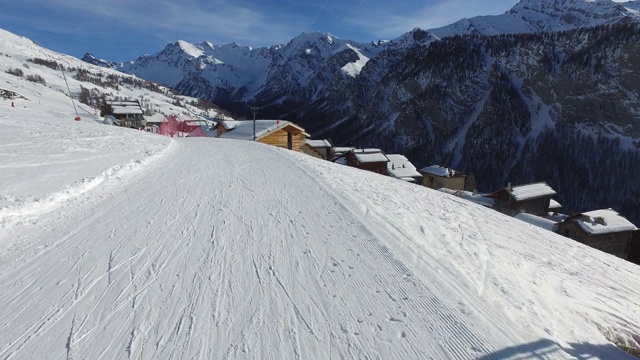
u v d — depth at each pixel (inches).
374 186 438.3
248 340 138.8
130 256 206.4
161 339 138.4
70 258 203.3
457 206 430.6
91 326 145.9
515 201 1460.4
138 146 575.5
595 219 999.0
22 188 303.4
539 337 154.3
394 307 164.7
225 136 1392.7
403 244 239.6
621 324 202.5
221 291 171.6
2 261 199.9
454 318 159.3
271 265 198.7
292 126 1301.7
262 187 369.4
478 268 225.3
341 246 227.6
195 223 259.6
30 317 151.6
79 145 515.8
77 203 298.7
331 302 166.1
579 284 259.9
